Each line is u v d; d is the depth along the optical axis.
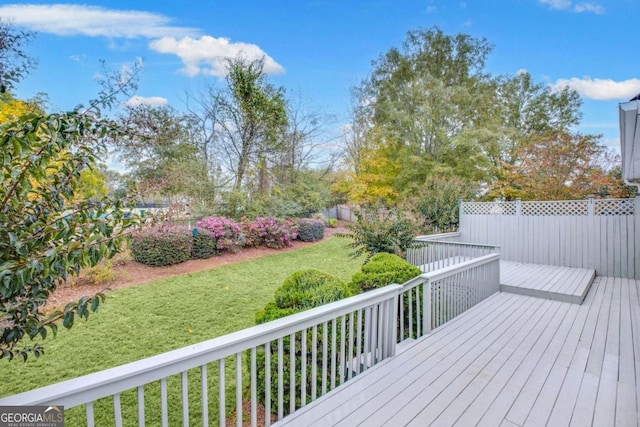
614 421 2.08
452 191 9.74
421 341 3.30
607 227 6.93
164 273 7.30
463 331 3.59
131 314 4.93
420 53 15.03
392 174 14.40
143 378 1.43
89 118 1.61
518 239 8.15
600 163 10.76
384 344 2.90
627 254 6.71
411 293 3.49
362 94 15.90
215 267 8.09
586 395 2.37
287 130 14.33
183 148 11.80
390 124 14.01
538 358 2.96
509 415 2.13
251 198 12.23
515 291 5.34
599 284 6.12
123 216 1.76
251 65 12.40
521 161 12.57
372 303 2.69
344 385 2.45
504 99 15.98
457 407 2.20
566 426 2.03
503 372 2.69
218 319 4.79
